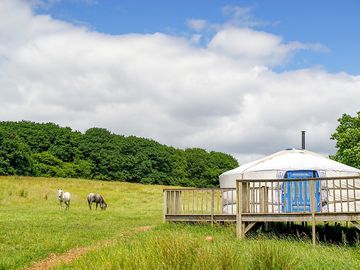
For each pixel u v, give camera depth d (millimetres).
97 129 96312
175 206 20391
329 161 21359
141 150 96750
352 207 19172
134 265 8688
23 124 92250
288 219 14898
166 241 9617
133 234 16797
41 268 11602
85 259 11133
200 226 18594
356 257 11609
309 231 17391
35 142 89125
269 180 15453
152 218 25703
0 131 73125
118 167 93000
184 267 8141
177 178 99688
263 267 8711
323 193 19406
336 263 10000
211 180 106500
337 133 40562
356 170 21188
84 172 88625
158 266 8227
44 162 85000
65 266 11227
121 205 42344
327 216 14375
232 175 22156
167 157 99188
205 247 9477
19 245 14648
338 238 16203
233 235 16156
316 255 10969
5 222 21281
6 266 11680
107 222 22859
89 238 16625
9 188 42656
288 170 20328
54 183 55875
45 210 31047
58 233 17672
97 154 91938
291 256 9523
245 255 9820
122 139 97625
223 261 8453
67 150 90812
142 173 94625
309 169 20078
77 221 23125
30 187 45094
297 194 15359
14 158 73875
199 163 106688
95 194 34094
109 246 13094
